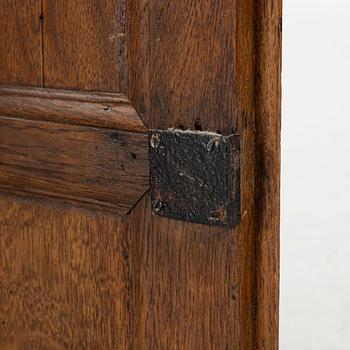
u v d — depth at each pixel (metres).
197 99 0.71
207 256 0.73
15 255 0.84
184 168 0.72
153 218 0.75
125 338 0.78
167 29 0.72
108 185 0.77
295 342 2.01
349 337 2.02
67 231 0.80
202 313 0.74
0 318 0.86
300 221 2.44
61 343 0.82
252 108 0.72
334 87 2.65
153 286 0.76
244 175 0.72
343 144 2.62
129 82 0.74
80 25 0.76
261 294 0.74
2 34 0.81
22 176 0.82
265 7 0.71
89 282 0.80
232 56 0.69
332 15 2.65
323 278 2.24
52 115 0.79
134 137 0.75
